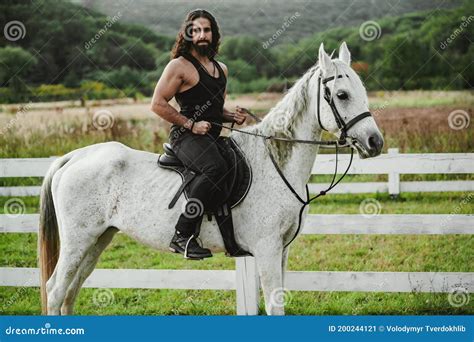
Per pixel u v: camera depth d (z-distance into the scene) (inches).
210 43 137.5
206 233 137.2
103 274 172.2
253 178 136.3
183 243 132.5
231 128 139.3
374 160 261.1
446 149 365.1
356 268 207.6
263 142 138.1
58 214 142.6
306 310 172.2
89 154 144.9
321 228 181.6
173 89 133.8
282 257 141.0
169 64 134.7
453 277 165.6
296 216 136.0
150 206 136.8
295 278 167.9
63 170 143.6
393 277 166.4
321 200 310.3
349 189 303.6
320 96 133.3
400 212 271.6
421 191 300.5
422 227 176.1
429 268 204.2
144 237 138.6
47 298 143.0
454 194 313.7
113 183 139.3
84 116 416.2
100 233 141.8
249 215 135.1
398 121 401.1
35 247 248.2
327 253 228.2
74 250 139.6
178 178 137.2
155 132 376.8
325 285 167.2
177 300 187.5
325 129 134.9
